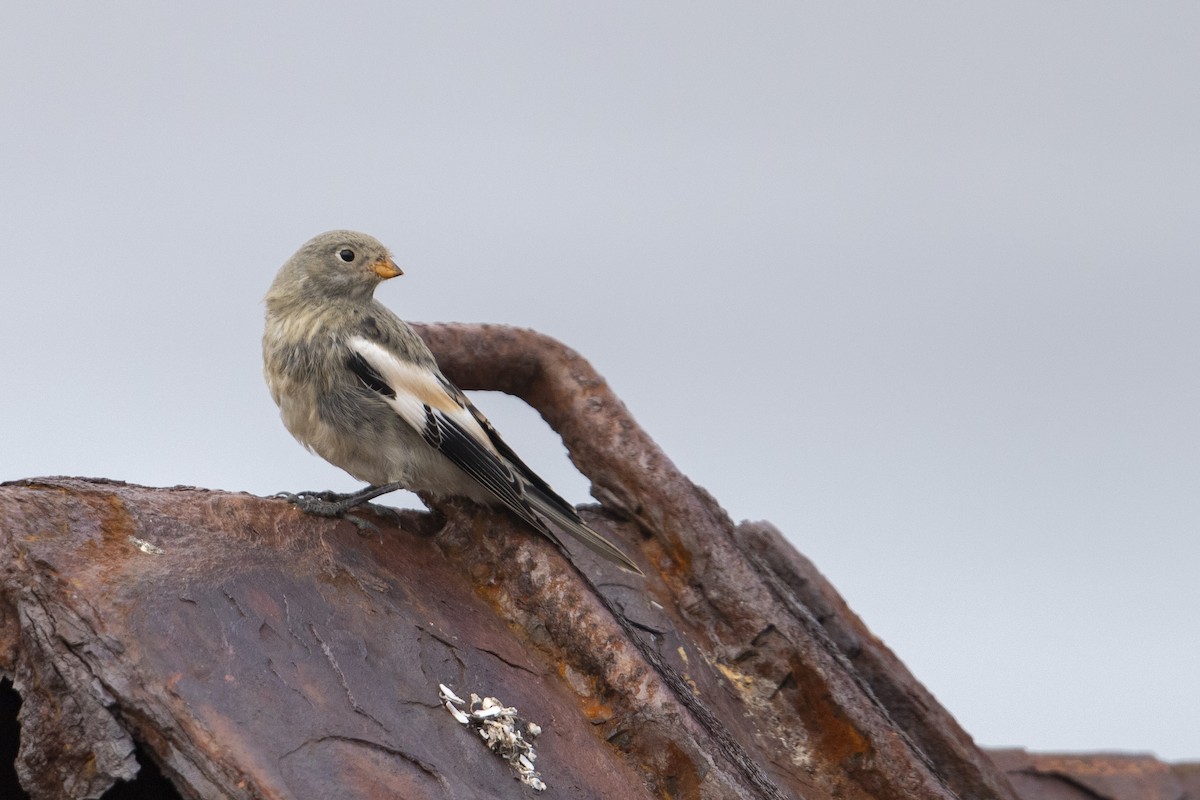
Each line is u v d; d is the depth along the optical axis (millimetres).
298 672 5484
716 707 7980
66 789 4969
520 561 7262
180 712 4984
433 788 5367
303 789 4965
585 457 9609
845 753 8234
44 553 5297
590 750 6398
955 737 9797
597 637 6910
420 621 6355
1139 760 11531
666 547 9125
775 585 9320
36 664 5102
